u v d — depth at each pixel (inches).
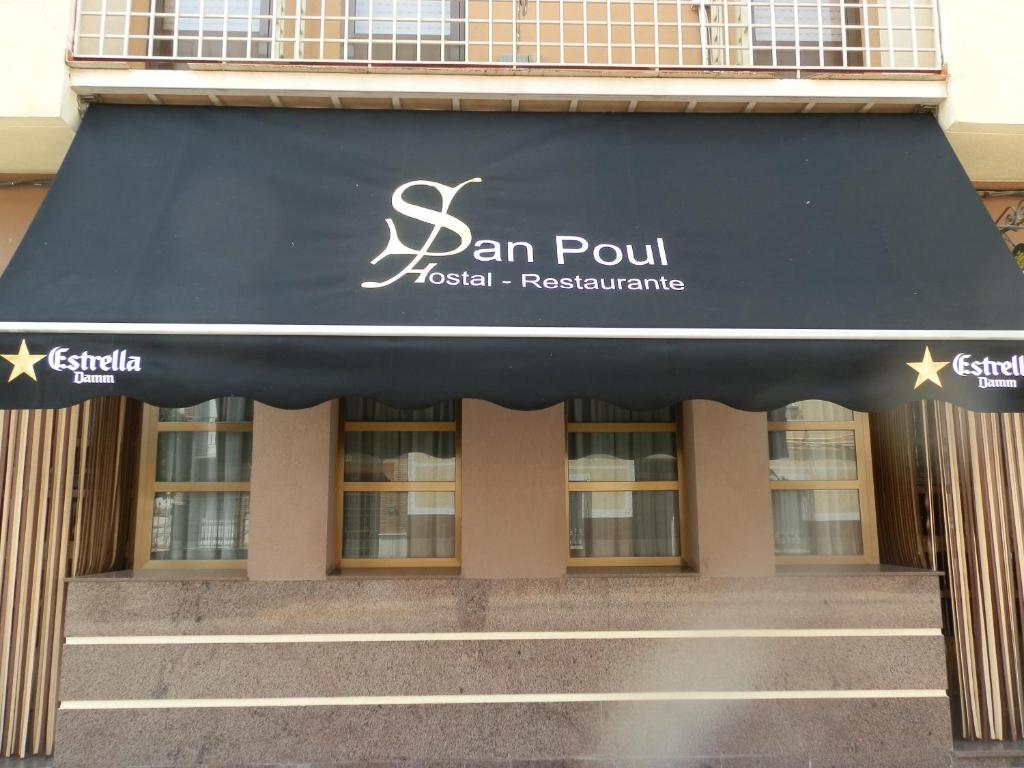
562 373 149.4
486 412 214.5
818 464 236.1
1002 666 215.2
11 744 205.3
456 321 153.7
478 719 204.5
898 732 207.5
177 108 205.3
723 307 161.5
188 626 203.9
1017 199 237.3
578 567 224.8
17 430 212.1
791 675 208.7
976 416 219.8
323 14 209.0
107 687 201.3
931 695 209.0
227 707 202.2
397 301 159.0
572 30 237.1
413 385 148.2
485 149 199.6
